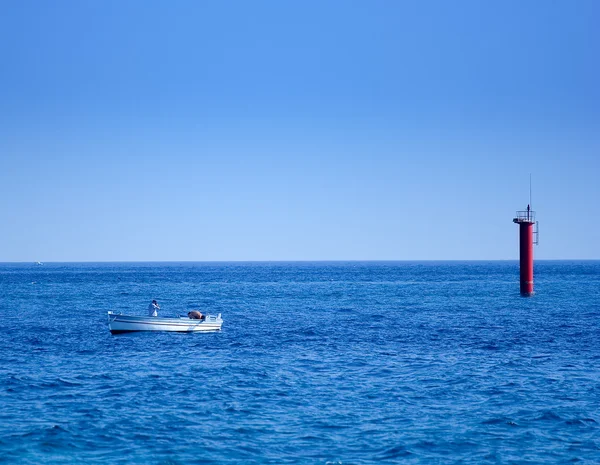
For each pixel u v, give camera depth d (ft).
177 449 199.82
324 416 232.32
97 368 318.04
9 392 264.72
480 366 320.50
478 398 256.93
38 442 204.74
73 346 393.70
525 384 279.69
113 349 381.81
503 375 298.56
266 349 379.96
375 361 336.29
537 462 190.90
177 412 237.04
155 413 235.61
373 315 586.04
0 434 211.61
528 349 374.02
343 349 378.53
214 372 307.37
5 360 340.80
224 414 234.58
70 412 236.22
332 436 211.41
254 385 279.08
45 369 314.55
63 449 199.62
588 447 202.80
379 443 205.26
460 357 347.56
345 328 483.92
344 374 302.25
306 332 460.55
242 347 388.57
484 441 207.41
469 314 585.63
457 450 199.82
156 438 209.15
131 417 230.48
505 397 258.37
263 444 204.33
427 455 195.83
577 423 224.94
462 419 229.25
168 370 312.71
